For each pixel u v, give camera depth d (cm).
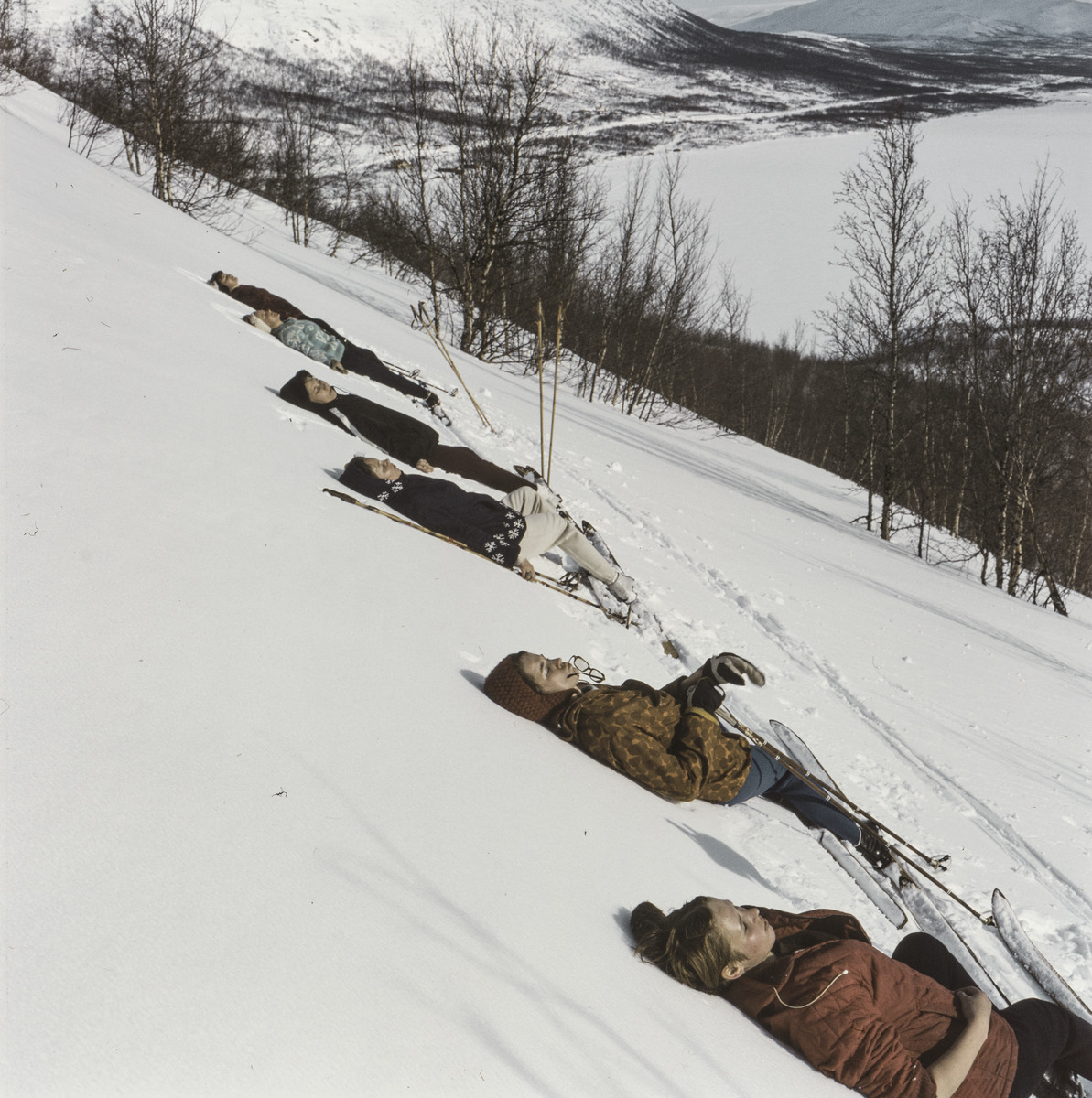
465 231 2222
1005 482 2034
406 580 468
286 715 299
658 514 991
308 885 224
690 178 14212
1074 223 1958
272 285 1334
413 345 1509
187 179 2373
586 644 517
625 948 266
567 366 2758
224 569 384
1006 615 1334
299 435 630
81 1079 154
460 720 353
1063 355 1961
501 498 714
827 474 3148
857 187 2052
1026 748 661
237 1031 175
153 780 240
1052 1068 299
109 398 512
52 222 845
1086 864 480
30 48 2700
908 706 668
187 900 203
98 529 370
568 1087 198
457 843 271
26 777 223
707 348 4716
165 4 2262
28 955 173
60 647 284
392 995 201
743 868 352
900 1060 252
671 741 390
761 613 760
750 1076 233
